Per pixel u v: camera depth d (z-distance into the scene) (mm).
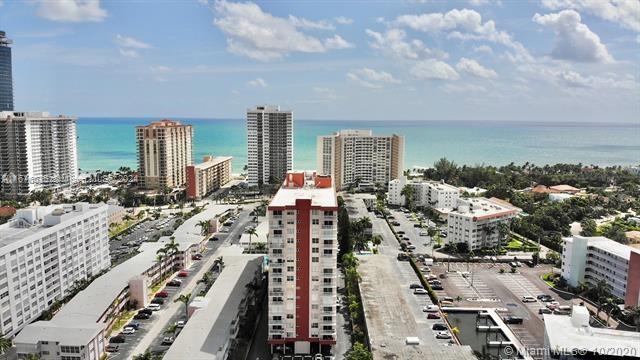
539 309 180875
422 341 150625
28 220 189000
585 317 127688
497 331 164500
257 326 171875
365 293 179750
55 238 183375
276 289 146625
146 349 150625
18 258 163000
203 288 199500
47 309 177750
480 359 143750
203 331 142750
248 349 152875
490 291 199875
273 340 147875
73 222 195125
